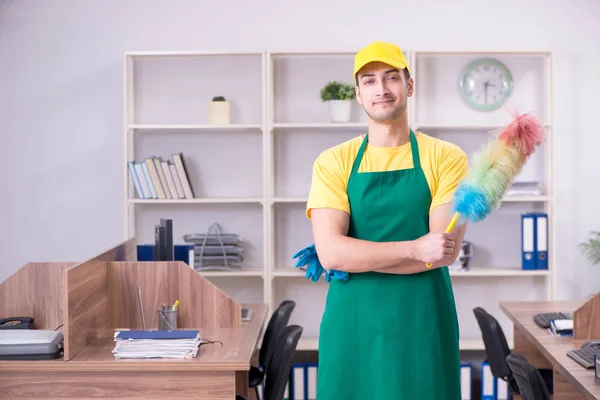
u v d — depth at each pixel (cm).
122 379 313
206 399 312
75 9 539
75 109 543
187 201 516
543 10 538
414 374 206
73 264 388
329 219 210
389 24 537
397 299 206
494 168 187
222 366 309
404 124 210
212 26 538
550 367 446
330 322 212
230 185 546
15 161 544
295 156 543
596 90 538
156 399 312
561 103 539
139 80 541
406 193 208
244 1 537
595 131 539
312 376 516
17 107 543
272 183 523
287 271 523
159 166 519
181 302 377
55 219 546
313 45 538
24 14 540
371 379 208
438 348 207
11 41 540
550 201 519
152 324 377
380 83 203
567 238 542
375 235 210
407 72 210
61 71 541
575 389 319
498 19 538
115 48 540
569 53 538
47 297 388
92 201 546
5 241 546
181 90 541
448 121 540
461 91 536
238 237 530
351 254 202
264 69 513
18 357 312
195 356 317
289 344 343
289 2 537
